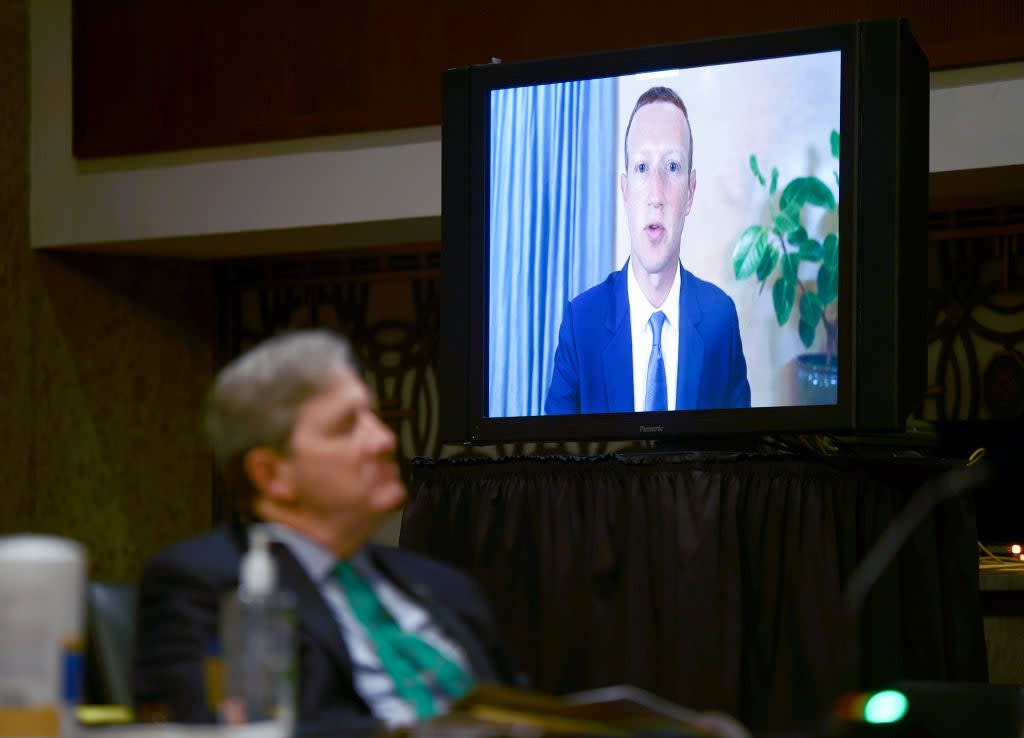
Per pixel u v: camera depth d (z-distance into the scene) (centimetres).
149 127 884
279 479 272
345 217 838
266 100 857
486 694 197
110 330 952
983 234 809
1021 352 807
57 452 927
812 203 504
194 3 877
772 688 463
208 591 262
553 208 539
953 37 710
